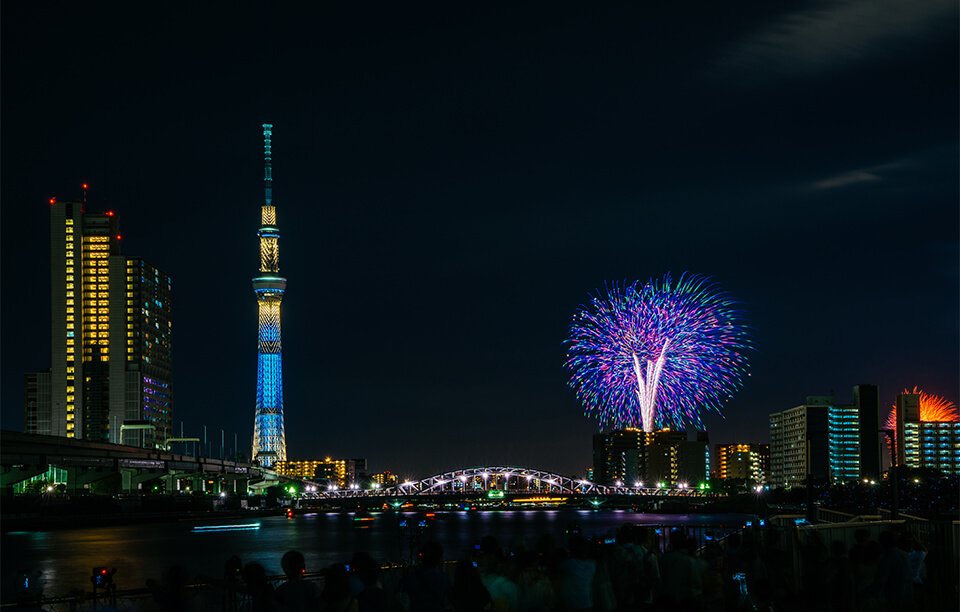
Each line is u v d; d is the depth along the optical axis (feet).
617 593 101.81
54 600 125.08
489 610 79.41
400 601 108.78
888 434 218.59
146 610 130.31
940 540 122.93
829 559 92.79
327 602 71.00
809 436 238.68
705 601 83.92
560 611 88.79
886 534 91.81
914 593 100.07
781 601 80.23
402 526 335.06
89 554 538.88
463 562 78.84
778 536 124.36
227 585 106.11
